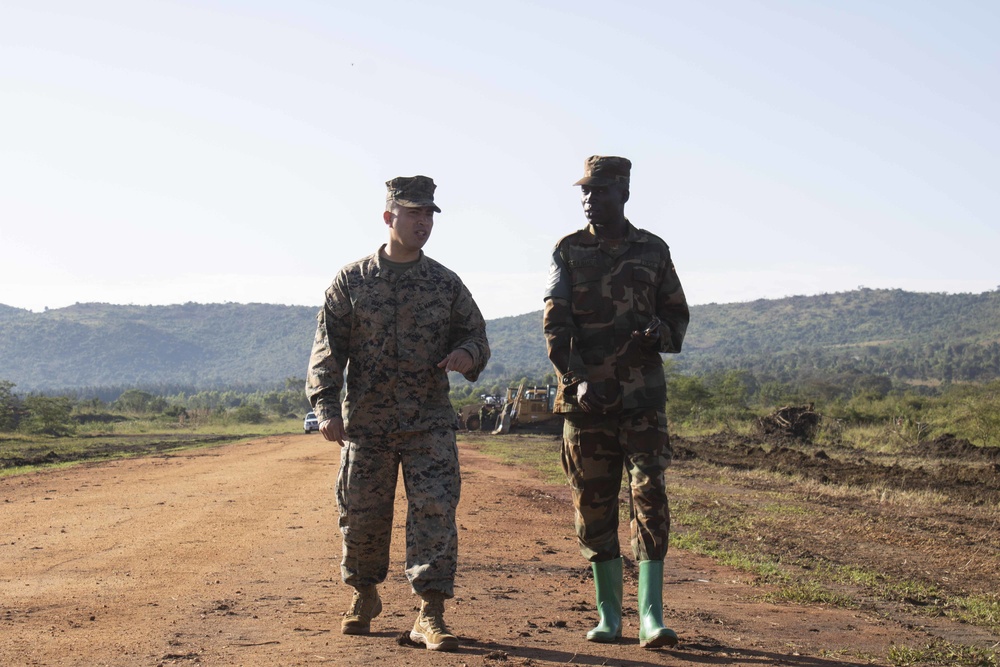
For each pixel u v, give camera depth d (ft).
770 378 542.98
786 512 45.85
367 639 16.90
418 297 17.20
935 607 24.40
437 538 16.58
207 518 37.91
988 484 62.08
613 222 17.06
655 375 16.92
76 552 29.27
